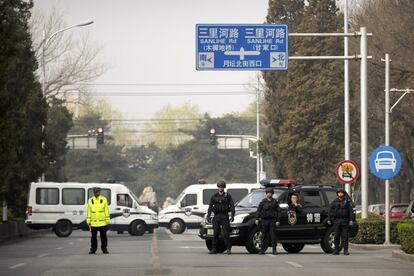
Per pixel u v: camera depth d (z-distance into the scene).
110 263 57.47
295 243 71.44
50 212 116.19
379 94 149.25
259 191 73.69
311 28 157.88
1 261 60.75
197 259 61.03
